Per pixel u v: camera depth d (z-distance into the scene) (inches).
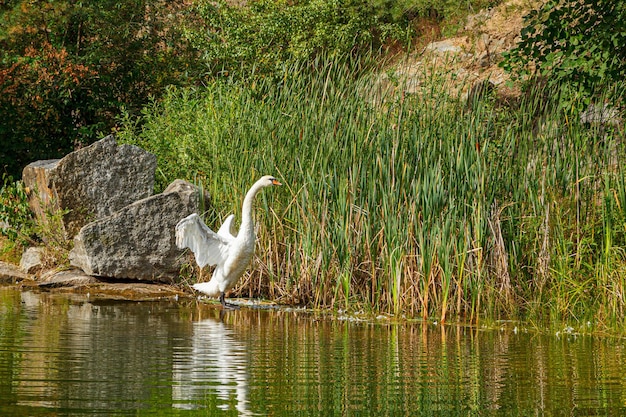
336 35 1124.5
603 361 407.5
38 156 1042.1
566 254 573.6
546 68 647.1
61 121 1074.1
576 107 626.2
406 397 323.6
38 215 757.3
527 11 1077.8
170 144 793.6
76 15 1100.5
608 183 588.4
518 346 454.3
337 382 346.6
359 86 677.3
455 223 574.2
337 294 612.4
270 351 416.8
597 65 639.1
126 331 465.4
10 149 1014.4
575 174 601.3
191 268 693.9
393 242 592.4
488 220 586.2
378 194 625.6
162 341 434.9
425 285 572.7
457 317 565.3
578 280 575.5
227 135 717.9
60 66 1050.1
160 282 691.4
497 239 586.9
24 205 767.7
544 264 581.3
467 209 587.8
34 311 537.0
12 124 1014.4
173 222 693.3
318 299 609.9
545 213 593.0
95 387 322.0
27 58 1044.5
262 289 658.8
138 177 741.9
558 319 553.9
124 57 1144.2
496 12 1123.3
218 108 773.9
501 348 446.0
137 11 1161.4
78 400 301.9
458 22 1135.6
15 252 759.7
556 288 568.1
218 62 1136.8
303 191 636.1
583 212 601.3
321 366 380.5
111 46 1133.7
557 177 605.0
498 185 614.2
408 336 486.3
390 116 651.5
